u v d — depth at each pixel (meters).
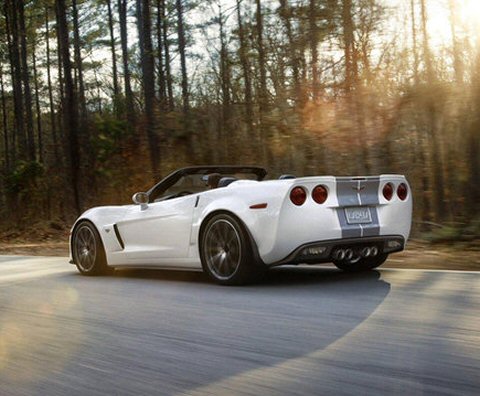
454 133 10.35
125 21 33.25
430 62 10.87
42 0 36.62
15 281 7.04
